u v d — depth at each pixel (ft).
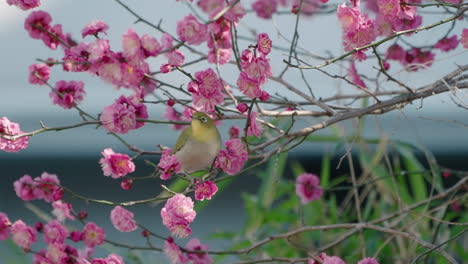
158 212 53.47
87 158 72.49
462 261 26.68
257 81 16.37
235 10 17.60
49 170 67.10
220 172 18.21
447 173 24.97
